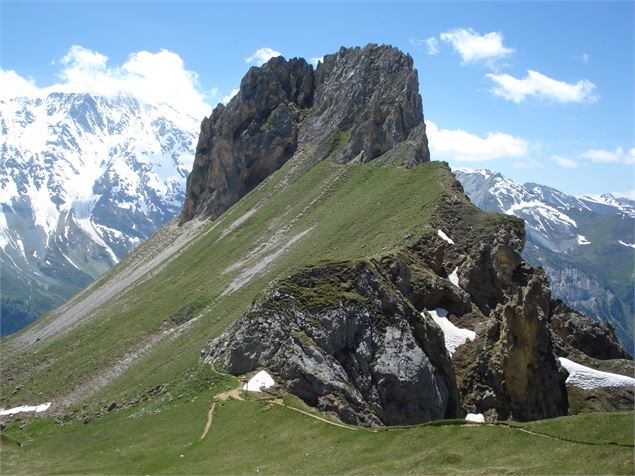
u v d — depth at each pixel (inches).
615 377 4835.1
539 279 4685.0
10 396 6579.7
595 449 2532.0
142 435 3873.0
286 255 7234.3
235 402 3796.8
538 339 4530.0
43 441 4584.2
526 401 4473.4
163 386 4827.8
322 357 4106.8
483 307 5201.8
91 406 5388.8
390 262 5049.2
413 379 4259.4
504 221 5772.6
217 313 6515.8
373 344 4375.0
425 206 6309.1
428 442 2874.0
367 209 7155.5
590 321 5748.0
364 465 2815.0
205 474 2997.0
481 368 4638.3
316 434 3203.7
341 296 4510.3
